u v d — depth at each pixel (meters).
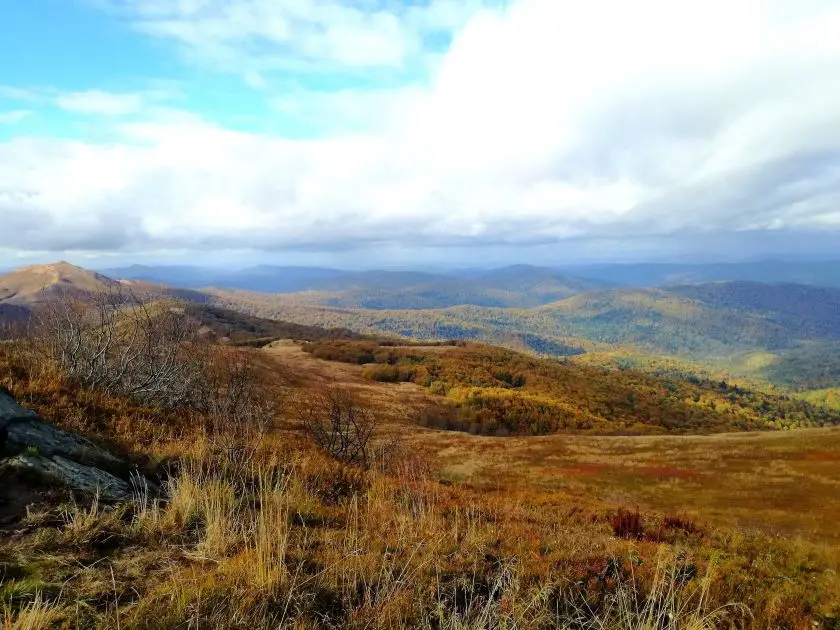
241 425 8.77
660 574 5.66
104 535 4.17
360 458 13.59
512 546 6.23
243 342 103.06
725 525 15.28
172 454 6.92
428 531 5.69
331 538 4.99
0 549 3.64
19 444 5.16
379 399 60.84
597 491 21.86
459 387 75.56
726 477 24.81
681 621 4.41
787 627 5.44
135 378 11.56
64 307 11.15
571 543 6.87
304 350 99.56
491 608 3.83
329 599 3.75
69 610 2.98
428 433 41.91
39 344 10.60
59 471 4.95
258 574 3.63
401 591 3.89
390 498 7.75
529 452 34.88
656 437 39.16
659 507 19.11
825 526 16.08
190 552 4.18
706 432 80.25
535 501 13.20
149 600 3.15
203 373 13.69
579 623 4.04
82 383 9.76
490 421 60.38
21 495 4.48
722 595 5.79
